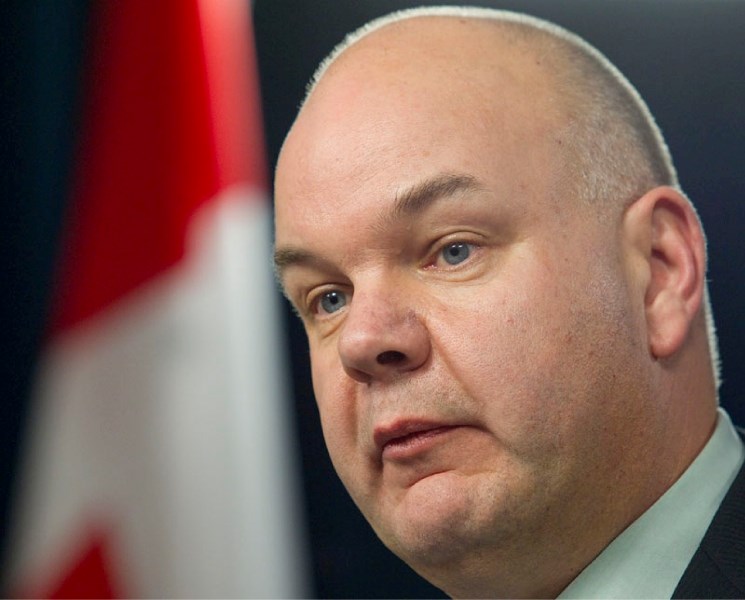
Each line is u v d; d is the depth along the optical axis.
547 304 3.74
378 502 3.99
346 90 4.09
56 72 8.39
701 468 4.01
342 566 7.26
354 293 3.87
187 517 7.08
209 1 7.69
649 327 3.97
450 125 3.85
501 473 3.71
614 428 3.82
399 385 3.76
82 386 7.30
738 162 6.60
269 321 7.44
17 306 8.15
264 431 7.21
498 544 3.81
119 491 7.14
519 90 4.00
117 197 7.55
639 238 4.00
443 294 3.79
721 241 6.58
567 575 4.00
